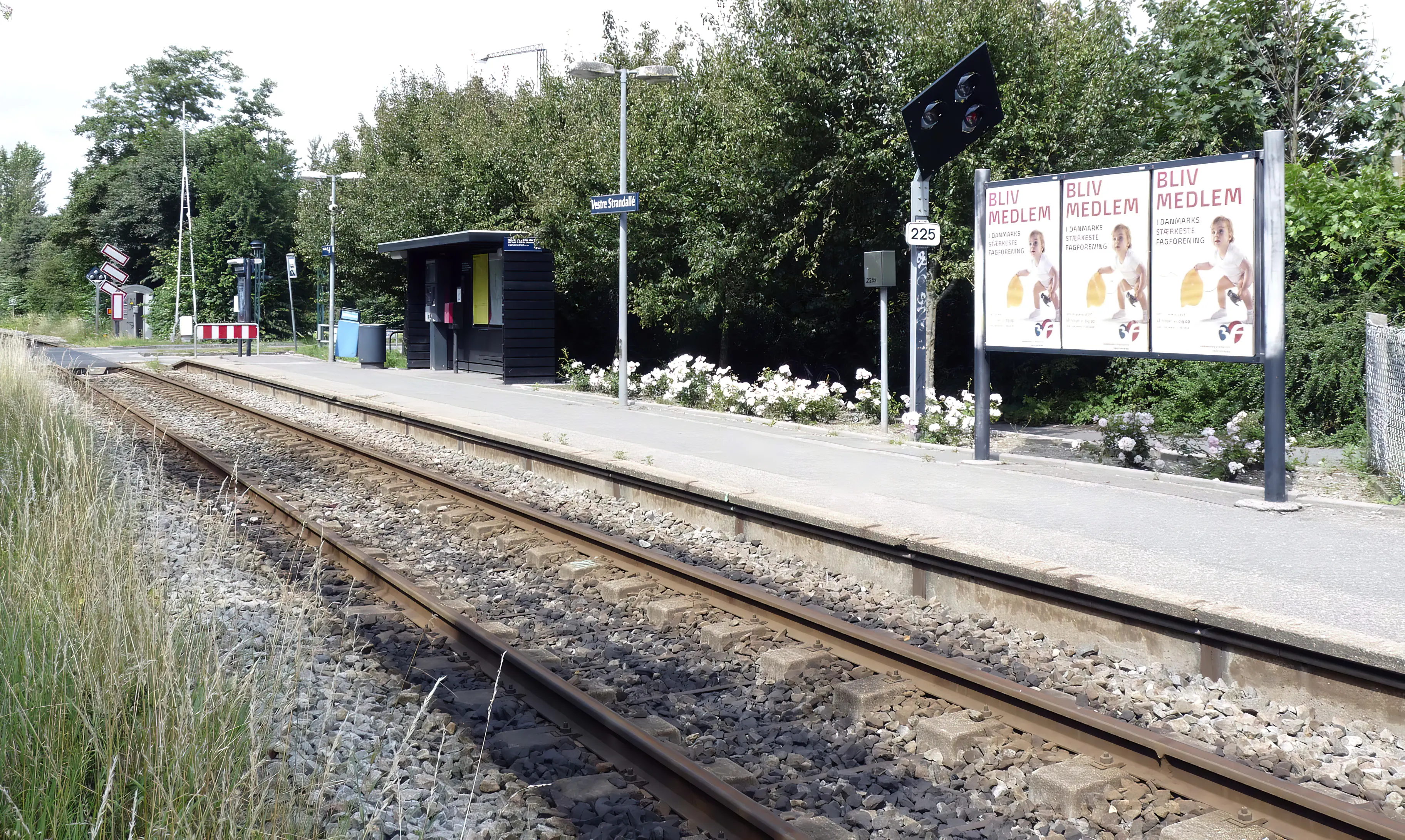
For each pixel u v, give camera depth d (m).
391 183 33.72
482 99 36.06
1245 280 9.99
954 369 25.28
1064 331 11.62
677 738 5.33
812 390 17.53
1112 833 4.47
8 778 3.79
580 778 4.81
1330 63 22.95
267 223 62.22
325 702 5.46
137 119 76.25
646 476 11.05
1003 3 18.61
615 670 6.44
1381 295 16.02
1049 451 13.80
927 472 11.74
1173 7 23.05
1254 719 5.54
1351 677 5.41
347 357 35.19
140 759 3.93
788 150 20.48
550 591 8.18
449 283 28.42
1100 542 8.18
